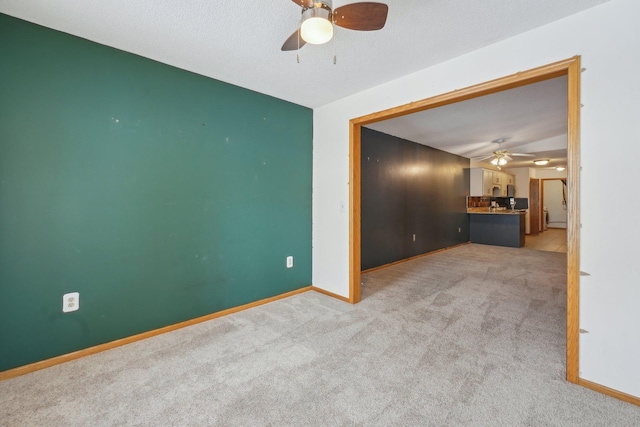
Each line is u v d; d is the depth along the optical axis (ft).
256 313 9.45
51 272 6.50
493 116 12.96
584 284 5.75
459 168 23.39
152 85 7.78
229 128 9.34
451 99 7.78
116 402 5.30
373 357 6.81
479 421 4.83
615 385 5.44
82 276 6.87
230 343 7.49
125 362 6.62
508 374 6.13
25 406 5.18
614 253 5.46
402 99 8.76
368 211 14.99
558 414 4.99
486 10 5.71
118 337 7.39
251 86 9.52
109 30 6.45
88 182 6.90
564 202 38.09
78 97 6.73
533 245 23.70
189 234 8.55
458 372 6.21
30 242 6.26
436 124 14.17
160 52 7.39
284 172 10.91
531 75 6.36
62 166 6.57
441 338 7.72
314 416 4.96
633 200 5.27
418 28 6.29
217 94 9.04
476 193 24.57
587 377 5.72
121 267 7.41
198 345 7.39
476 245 23.75
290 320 8.89
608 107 5.47
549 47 6.12
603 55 5.51
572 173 5.84
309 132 11.73
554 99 11.00
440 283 12.82
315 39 4.81
